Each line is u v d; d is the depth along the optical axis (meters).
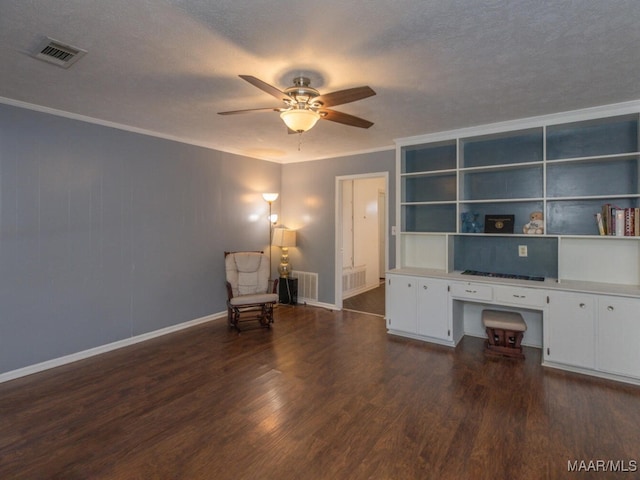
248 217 5.25
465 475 1.84
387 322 4.13
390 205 4.73
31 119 3.06
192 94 2.78
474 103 2.96
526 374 3.05
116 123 3.61
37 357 3.14
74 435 2.20
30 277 3.10
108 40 1.96
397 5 1.64
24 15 1.72
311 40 1.95
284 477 1.84
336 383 2.90
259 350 3.65
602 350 2.93
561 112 3.19
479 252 4.04
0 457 2.00
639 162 3.09
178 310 4.33
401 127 3.70
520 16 1.73
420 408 2.50
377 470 1.88
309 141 4.39
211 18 1.75
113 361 3.37
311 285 5.61
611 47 2.03
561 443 2.10
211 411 2.47
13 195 2.98
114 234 3.68
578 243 3.47
